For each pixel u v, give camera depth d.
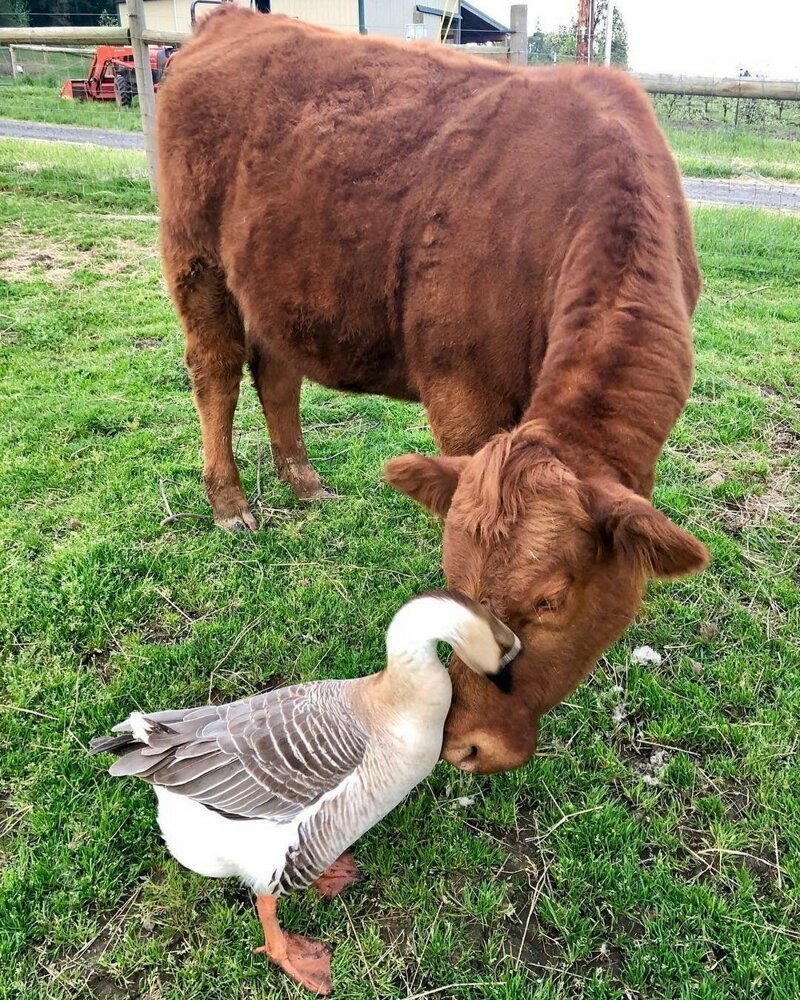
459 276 1.73
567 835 1.53
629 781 1.65
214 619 2.07
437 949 1.35
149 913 1.41
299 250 2.02
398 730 1.27
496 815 1.56
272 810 1.29
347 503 2.55
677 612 2.06
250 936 1.38
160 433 2.90
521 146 1.71
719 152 8.15
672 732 1.73
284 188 2.03
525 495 1.13
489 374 1.75
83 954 1.35
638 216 1.49
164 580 2.19
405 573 2.24
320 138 1.99
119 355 3.47
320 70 2.07
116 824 1.53
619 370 1.32
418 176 1.83
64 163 6.78
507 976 1.31
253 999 1.30
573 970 1.33
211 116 2.17
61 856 1.48
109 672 1.91
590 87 1.77
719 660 1.93
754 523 2.42
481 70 1.96
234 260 2.18
